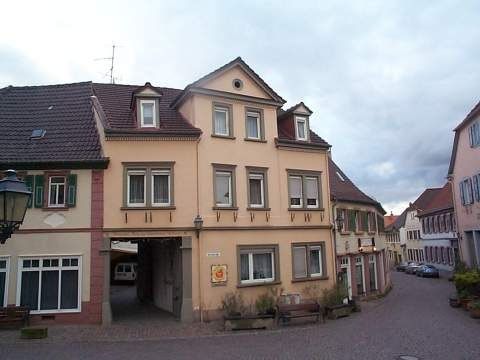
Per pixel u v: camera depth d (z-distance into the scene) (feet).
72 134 68.80
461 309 72.43
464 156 108.06
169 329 57.00
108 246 61.98
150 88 67.00
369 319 63.72
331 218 79.46
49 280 61.26
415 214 214.28
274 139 73.92
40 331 50.98
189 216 64.80
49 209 62.18
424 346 44.37
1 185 27.63
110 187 63.31
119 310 76.54
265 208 71.15
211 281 64.80
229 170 69.05
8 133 69.05
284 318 60.75
